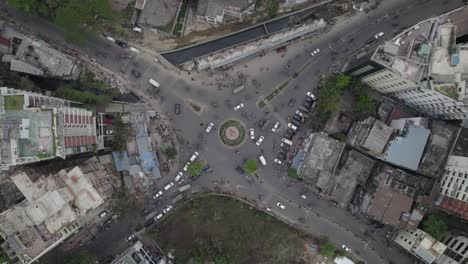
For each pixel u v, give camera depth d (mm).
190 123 135000
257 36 135125
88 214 127062
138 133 130000
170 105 135125
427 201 123125
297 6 133125
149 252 131125
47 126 101750
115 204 128375
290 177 133500
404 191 123750
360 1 134500
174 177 134250
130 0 129875
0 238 119375
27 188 107812
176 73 135250
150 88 135125
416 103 126812
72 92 128125
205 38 134750
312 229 134125
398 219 121000
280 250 133125
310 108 134625
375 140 123250
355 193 130125
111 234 132750
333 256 132625
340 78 126875
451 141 125812
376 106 133625
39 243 106750
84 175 110688
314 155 124312
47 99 112625
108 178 130000
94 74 133750
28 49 129625
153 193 133375
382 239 133125
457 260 116125
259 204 134375
